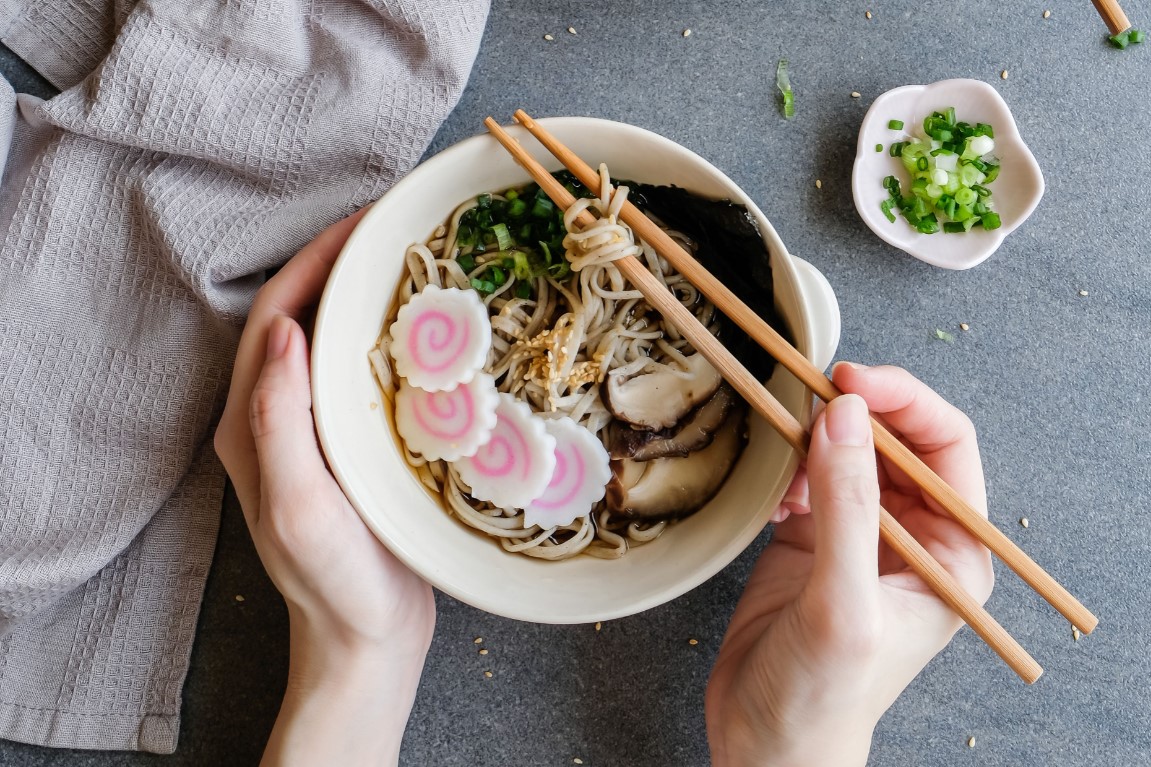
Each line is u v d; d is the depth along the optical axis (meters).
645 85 0.54
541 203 0.47
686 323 0.44
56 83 0.52
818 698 0.45
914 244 0.54
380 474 0.46
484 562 0.46
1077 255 0.55
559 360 0.47
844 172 0.54
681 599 0.54
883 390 0.47
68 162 0.50
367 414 0.46
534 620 0.44
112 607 0.52
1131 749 0.54
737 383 0.44
